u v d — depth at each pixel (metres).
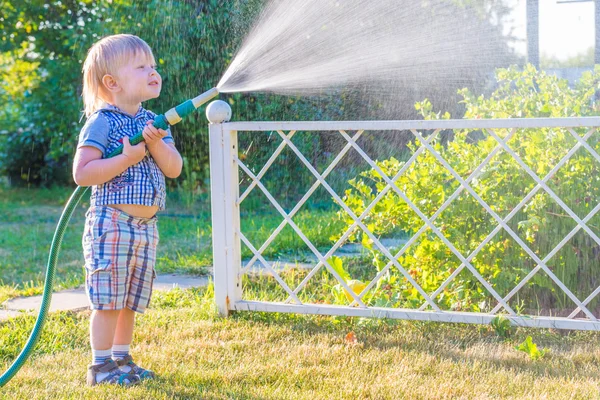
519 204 3.32
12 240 6.81
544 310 3.66
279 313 3.80
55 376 2.91
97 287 2.71
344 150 3.51
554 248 3.41
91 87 2.87
